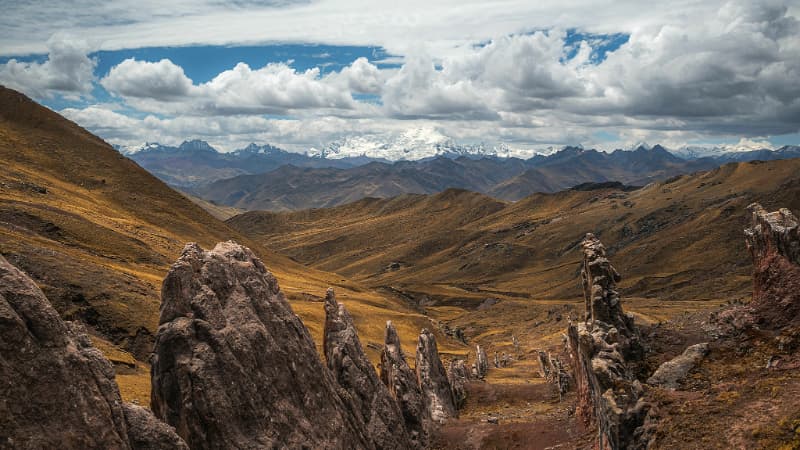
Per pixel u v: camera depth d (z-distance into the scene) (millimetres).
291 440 34000
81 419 22812
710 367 46969
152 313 101875
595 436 47719
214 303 34844
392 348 63938
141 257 158625
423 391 68000
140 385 70250
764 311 52094
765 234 55094
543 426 58219
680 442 36281
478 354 112312
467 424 64250
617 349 49031
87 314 95688
